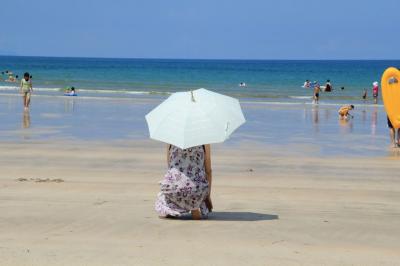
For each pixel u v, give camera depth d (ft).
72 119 85.87
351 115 98.63
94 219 29.37
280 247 24.57
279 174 45.57
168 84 222.69
